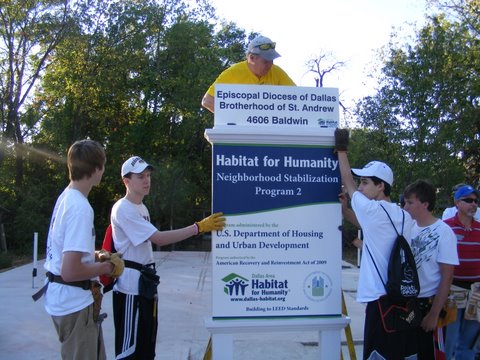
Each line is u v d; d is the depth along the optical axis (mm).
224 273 3725
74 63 25344
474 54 20312
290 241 3793
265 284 3758
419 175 18734
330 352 3881
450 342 4711
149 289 4020
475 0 21375
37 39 24703
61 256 3160
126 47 25688
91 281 3256
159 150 27656
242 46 29984
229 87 3791
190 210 26297
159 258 16750
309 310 3801
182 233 3848
